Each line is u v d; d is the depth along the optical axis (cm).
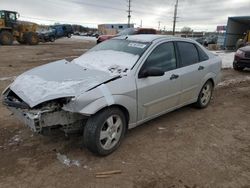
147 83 429
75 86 358
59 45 2880
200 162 388
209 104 670
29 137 437
